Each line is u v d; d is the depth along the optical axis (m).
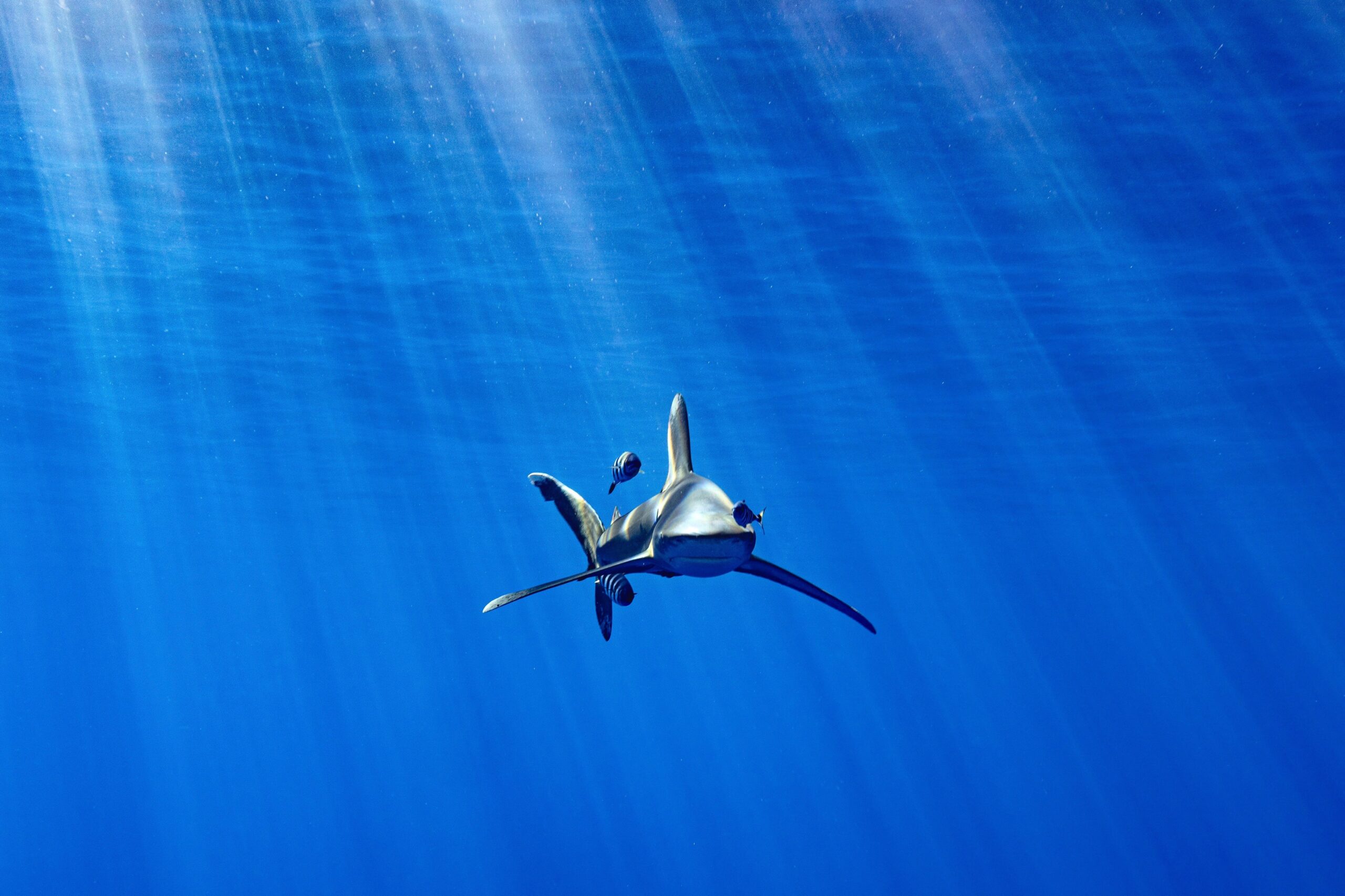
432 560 57.59
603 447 30.20
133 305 18.48
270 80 11.91
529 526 46.69
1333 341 19.33
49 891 93.56
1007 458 29.56
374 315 19.28
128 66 11.62
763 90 12.12
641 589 63.66
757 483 34.12
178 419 25.88
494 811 127.25
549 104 12.42
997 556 51.41
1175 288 17.30
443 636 109.56
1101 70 11.41
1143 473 30.77
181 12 10.72
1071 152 13.17
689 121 12.75
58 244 15.99
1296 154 12.99
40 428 26.55
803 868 128.25
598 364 22.22
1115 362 20.94
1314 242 15.42
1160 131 12.57
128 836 149.62
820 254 16.56
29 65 11.59
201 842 148.75
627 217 15.37
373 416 26.23
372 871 108.38
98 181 14.14
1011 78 11.62
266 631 102.88
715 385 23.55
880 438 27.80
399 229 15.80
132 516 40.59
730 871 122.31
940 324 19.38
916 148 13.24
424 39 11.20
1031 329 19.42
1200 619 81.19
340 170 13.97
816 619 86.31
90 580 61.34
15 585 61.91
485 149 13.41
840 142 13.14
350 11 10.76
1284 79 11.43
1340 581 56.16
